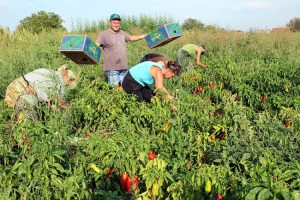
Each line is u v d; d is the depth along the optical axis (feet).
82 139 13.56
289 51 46.32
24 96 16.62
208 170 10.77
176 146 14.15
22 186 10.94
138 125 17.61
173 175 12.58
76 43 20.58
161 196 11.76
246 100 25.40
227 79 28.40
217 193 10.51
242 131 15.78
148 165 11.78
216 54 47.42
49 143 11.53
